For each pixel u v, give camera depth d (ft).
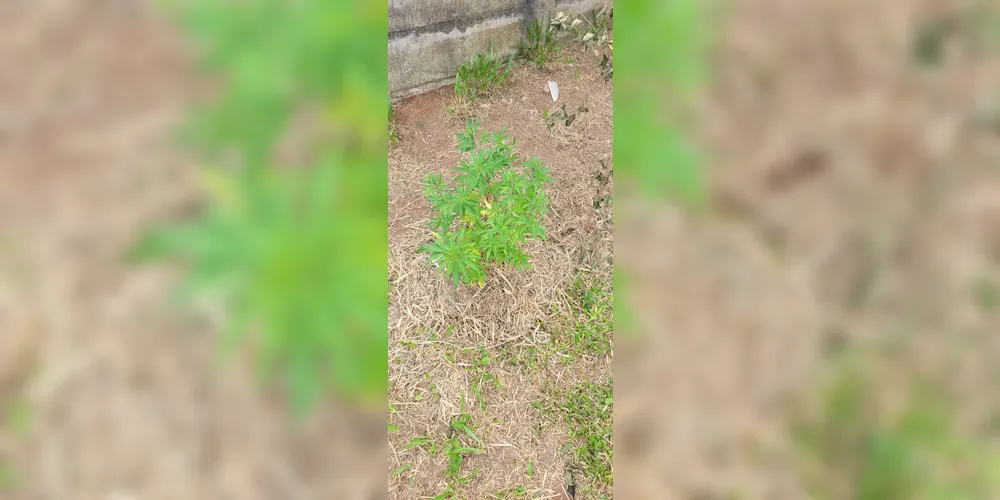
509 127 8.46
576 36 9.74
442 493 5.56
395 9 8.31
